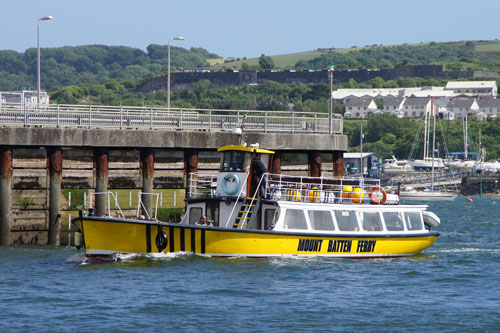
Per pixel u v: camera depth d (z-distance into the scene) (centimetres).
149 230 12138
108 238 12081
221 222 12888
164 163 16512
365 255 13688
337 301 10488
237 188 12812
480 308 10325
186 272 11831
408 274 12681
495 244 18362
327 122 18462
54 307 9806
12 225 15125
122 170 16075
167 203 16550
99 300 10181
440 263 14050
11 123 15288
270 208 12712
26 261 13038
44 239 15362
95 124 16012
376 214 13738
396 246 14075
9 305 9875
